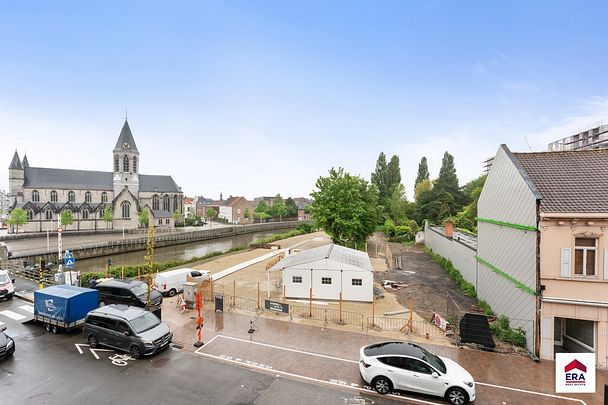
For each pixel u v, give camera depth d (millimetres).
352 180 39594
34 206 82188
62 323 16172
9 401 10828
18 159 83938
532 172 16469
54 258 47500
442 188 71875
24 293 23422
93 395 11188
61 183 88562
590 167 16250
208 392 11445
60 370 12859
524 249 15320
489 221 20359
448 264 33531
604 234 13547
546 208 14180
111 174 96500
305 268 22984
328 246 27625
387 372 11438
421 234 54000
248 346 15156
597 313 13531
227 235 86312
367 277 22344
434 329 17359
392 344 12531
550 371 12977
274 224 112438
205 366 13289
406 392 11500
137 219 92188
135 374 12602
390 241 58344
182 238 71188
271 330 17078
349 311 20297
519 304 15836
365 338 16141
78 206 87312
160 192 102062
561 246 13906
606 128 45031
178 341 15602
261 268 34562
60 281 25484
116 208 89500
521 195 15781
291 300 22812
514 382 12172
